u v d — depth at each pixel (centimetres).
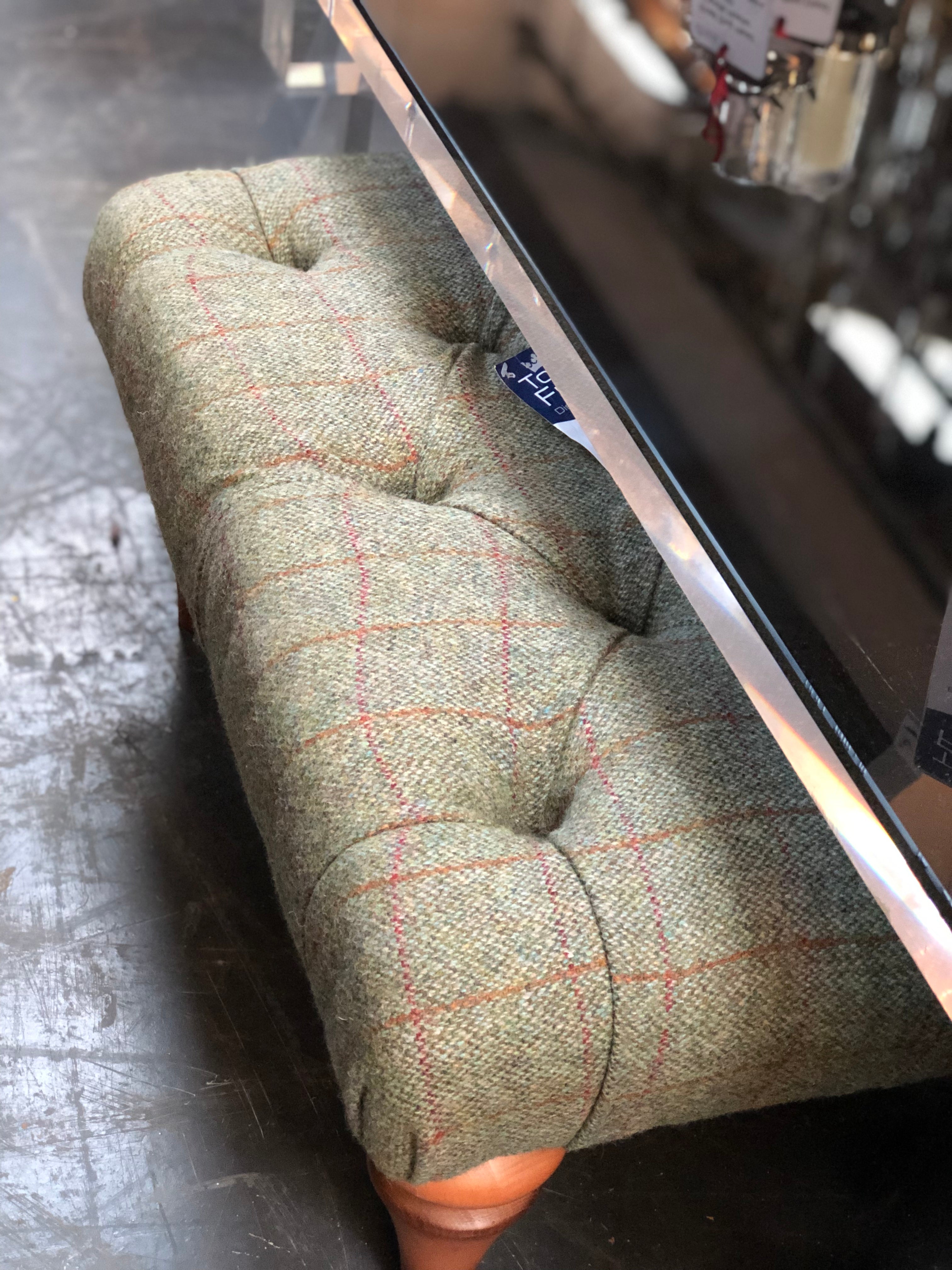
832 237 54
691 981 55
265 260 97
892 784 55
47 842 97
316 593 69
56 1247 75
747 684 61
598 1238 77
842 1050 57
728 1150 83
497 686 65
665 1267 76
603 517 77
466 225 88
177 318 86
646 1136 83
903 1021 57
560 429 81
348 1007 55
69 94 196
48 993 88
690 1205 79
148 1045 85
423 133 93
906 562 54
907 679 55
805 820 60
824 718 58
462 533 74
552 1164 62
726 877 57
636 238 67
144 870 96
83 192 173
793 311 56
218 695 75
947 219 49
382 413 82
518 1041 53
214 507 77
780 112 55
